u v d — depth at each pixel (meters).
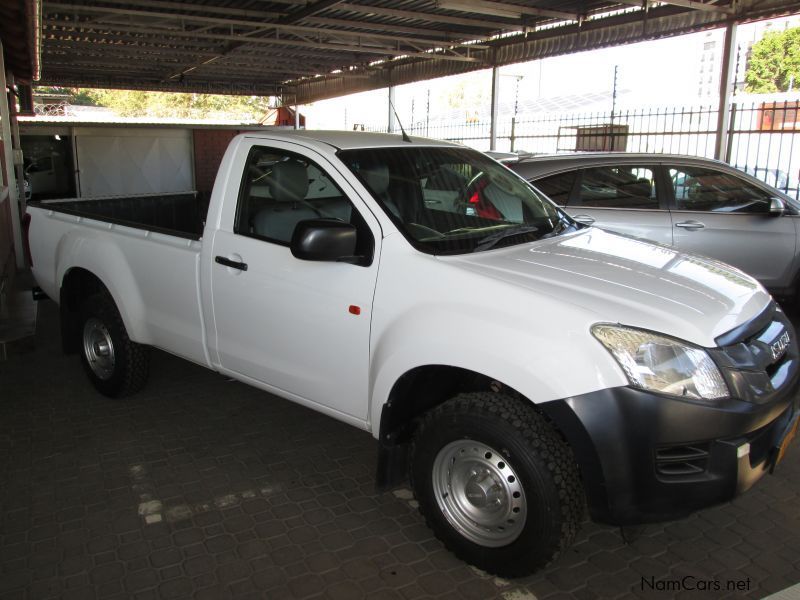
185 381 5.48
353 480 3.97
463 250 3.36
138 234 4.66
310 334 3.60
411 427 3.37
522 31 15.83
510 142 18.94
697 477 2.72
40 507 3.65
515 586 3.04
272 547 3.32
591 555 3.28
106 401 5.08
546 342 2.76
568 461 2.83
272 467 4.11
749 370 2.84
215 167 22.23
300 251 3.21
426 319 3.06
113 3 13.23
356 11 14.03
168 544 3.33
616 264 3.39
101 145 20.89
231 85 26.62
